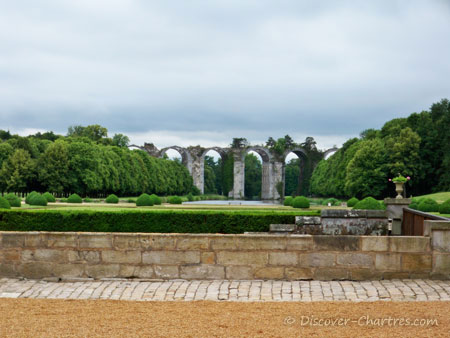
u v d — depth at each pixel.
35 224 21.39
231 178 126.06
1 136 101.88
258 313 8.73
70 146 80.25
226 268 11.31
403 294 9.90
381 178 82.88
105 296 10.30
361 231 17.84
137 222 21.20
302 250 11.17
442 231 10.94
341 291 10.27
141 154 107.44
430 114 90.81
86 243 11.59
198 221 21.11
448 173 79.75
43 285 11.23
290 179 172.75
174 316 8.57
